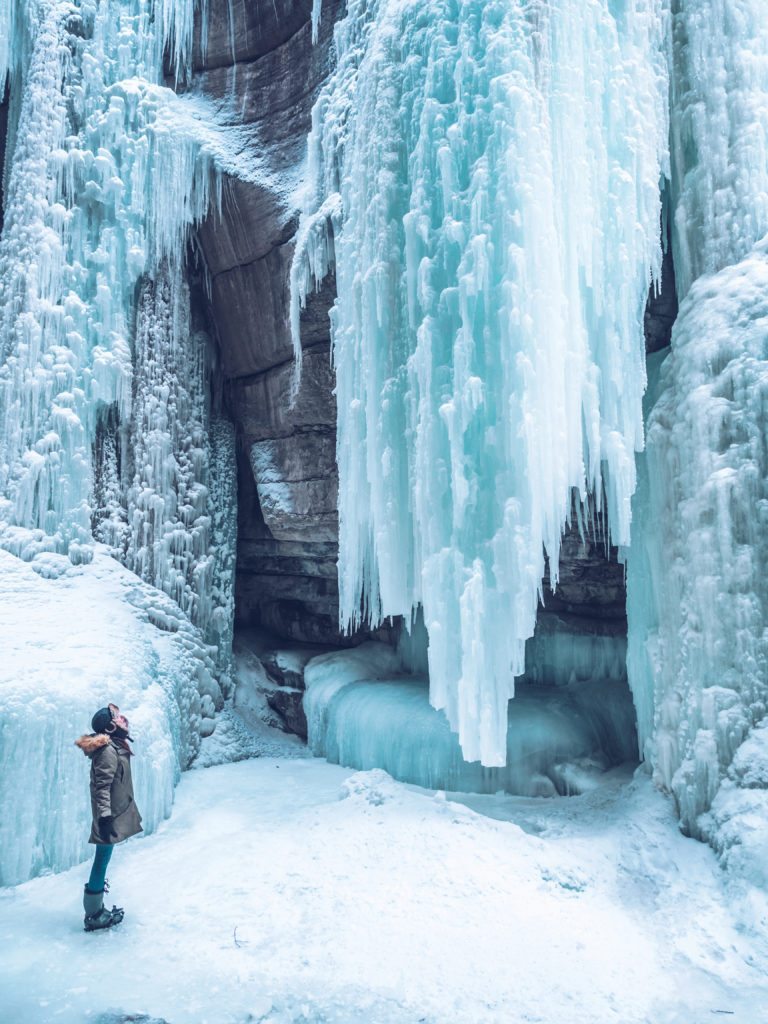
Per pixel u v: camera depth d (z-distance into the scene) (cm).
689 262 674
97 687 648
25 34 998
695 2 670
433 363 609
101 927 442
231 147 980
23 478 846
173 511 962
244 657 1109
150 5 1027
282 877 508
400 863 517
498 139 591
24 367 871
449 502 607
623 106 614
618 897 489
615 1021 353
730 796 508
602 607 930
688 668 567
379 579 708
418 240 633
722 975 398
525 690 904
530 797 725
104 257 941
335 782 780
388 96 670
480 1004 364
